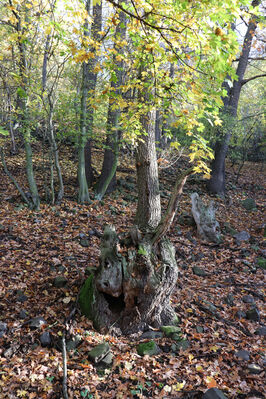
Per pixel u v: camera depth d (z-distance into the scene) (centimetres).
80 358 430
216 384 397
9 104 836
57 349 443
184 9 275
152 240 505
